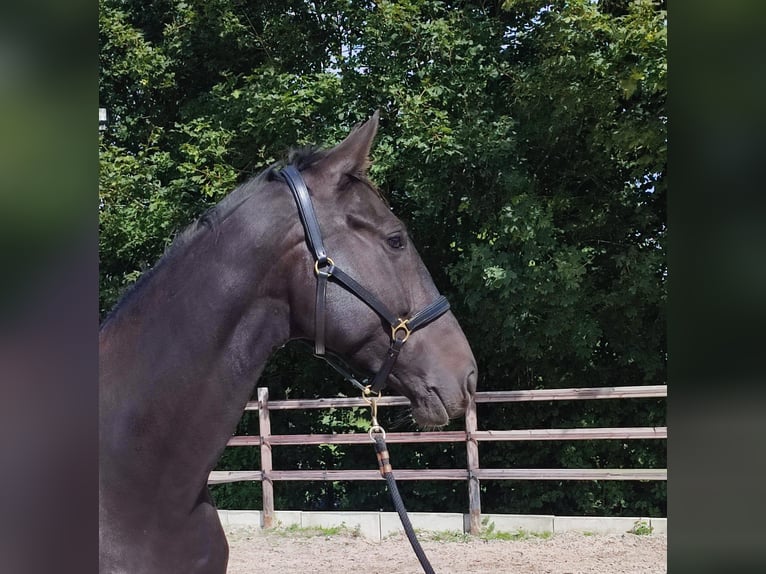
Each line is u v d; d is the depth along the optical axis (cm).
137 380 165
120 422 162
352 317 169
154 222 741
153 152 849
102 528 155
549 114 676
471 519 626
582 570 507
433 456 786
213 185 719
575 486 740
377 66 710
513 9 692
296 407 693
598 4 667
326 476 680
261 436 696
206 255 173
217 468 836
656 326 702
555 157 727
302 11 819
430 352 177
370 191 180
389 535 645
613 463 741
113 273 815
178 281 172
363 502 804
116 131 838
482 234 672
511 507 759
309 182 175
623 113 652
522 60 754
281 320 172
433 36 680
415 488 784
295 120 698
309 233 169
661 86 579
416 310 177
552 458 761
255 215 173
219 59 841
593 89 641
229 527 693
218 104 771
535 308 670
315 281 168
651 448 727
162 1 847
